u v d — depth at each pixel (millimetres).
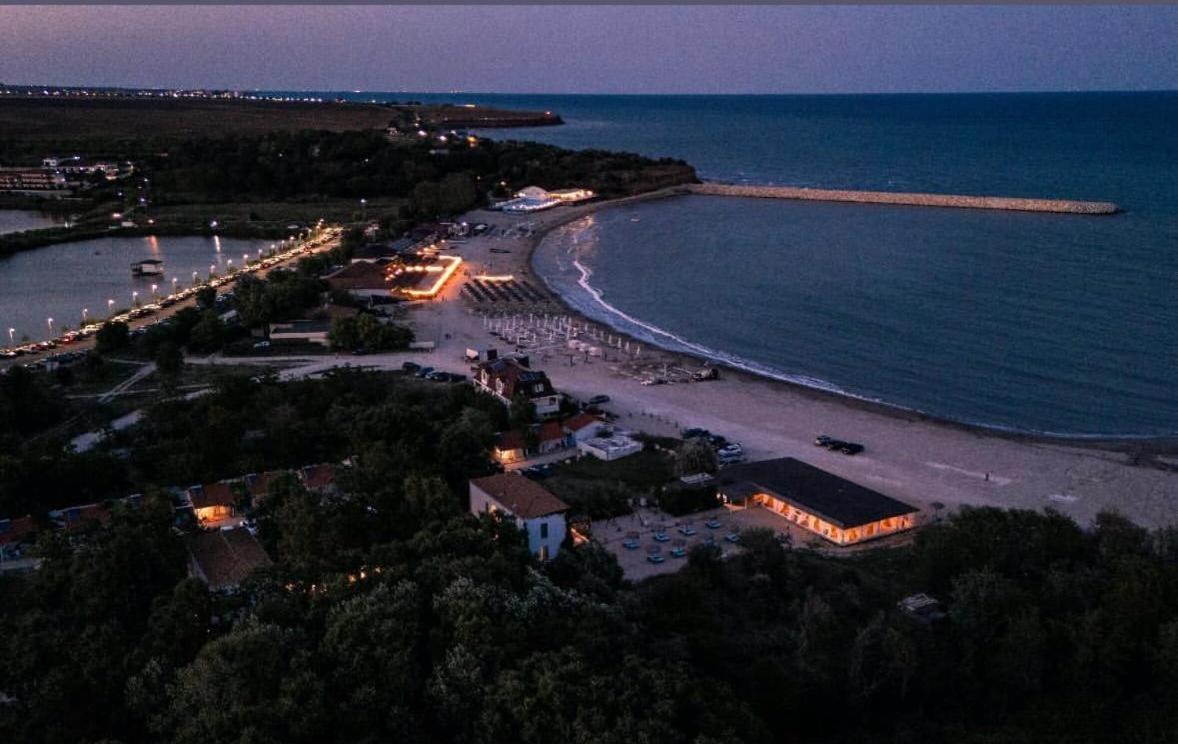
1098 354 164125
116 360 161750
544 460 118562
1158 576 74250
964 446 125875
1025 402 143625
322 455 110000
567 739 52281
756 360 169375
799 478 108125
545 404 135125
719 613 77812
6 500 94188
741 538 88938
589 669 57281
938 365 162500
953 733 65438
